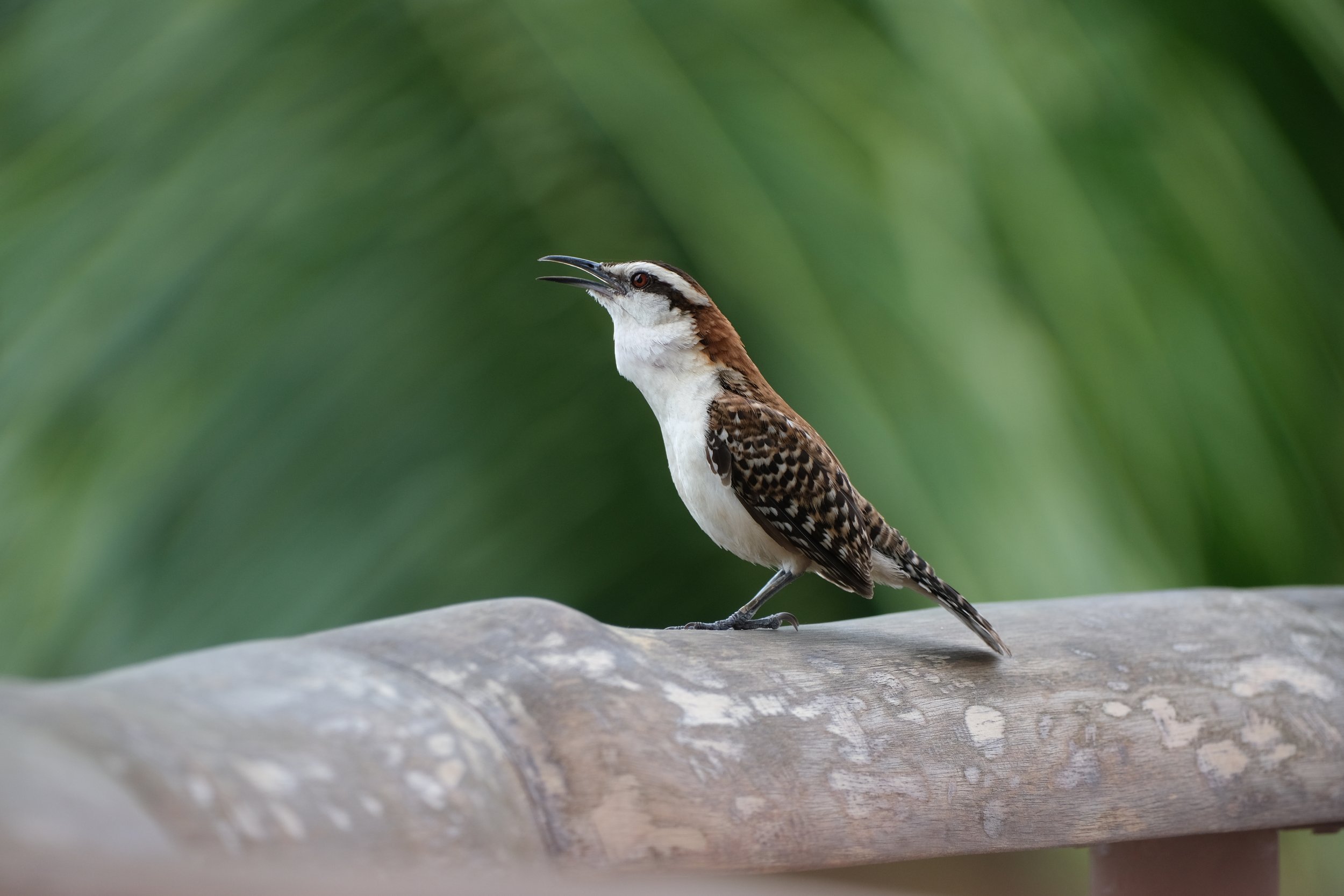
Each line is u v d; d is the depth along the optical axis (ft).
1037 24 48.44
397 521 35.19
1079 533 37.88
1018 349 40.06
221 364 37.04
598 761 11.89
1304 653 17.98
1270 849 19.84
